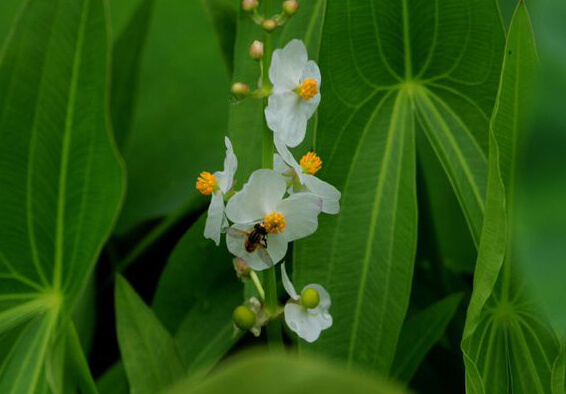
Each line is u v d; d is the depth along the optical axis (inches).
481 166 29.6
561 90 26.6
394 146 29.9
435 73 30.0
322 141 29.8
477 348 28.8
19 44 30.0
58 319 30.4
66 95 30.2
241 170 29.8
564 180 26.0
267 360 24.3
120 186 30.1
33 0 30.1
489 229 27.5
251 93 27.5
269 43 27.5
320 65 29.6
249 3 27.4
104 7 30.0
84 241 30.4
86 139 30.3
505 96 27.9
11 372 29.9
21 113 30.2
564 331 25.9
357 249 29.7
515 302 28.9
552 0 27.5
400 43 29.9
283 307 27.9
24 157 30.4
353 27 29.7
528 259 25.8
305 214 27.3
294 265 29.7
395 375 30.4
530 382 29.1
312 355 29.5
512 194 28.4
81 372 29.6
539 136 26.3
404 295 29.4
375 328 29.5
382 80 30.0
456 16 29.6
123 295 29.6
